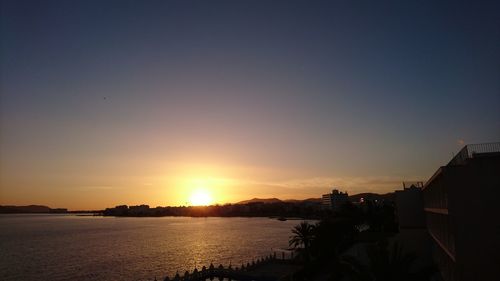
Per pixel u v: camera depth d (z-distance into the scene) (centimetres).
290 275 4828
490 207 2606
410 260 2586
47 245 14488
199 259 9875
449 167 2725
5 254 11781
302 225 6819
